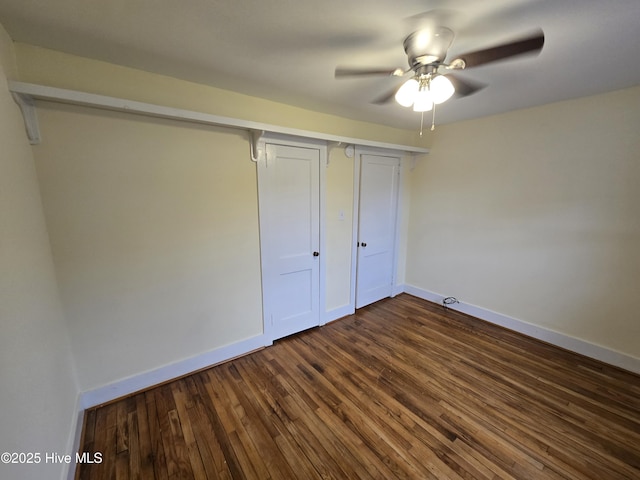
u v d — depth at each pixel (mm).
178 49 1497
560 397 2006
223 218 2238
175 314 2127
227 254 2305
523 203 2750
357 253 3344
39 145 1533
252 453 1580
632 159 2129
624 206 2201
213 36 1363
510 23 1231
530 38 1333
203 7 1134
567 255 2521
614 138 2189
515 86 2033
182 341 2189
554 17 1183
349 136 2980
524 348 2637
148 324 2023
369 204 3354
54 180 1592
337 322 3186
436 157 3443
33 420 1082
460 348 2643
